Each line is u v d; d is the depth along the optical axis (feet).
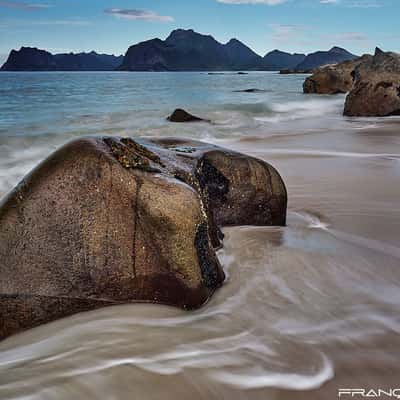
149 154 12.28
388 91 61.00
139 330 9.48
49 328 9.69
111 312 10.10
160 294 10.35
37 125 49.75
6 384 7.75
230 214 15.60
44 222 10.11
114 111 67.46
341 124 54.13
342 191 21.48
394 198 20.25
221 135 45.27
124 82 223.71
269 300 10.67
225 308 10.33
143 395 7.51
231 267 12.31
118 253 10.18
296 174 25.34
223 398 7.51
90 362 8.39
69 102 85.87
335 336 9.21
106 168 10.50
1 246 9.95
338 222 16.97
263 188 15.83
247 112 68.64
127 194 10.37
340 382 7.85
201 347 8.85
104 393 7.55
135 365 8.27
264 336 9.23
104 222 10.19
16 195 10.44
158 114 64.23
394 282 11.68
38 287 9.85
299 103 85.40
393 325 9.65
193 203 10.67
